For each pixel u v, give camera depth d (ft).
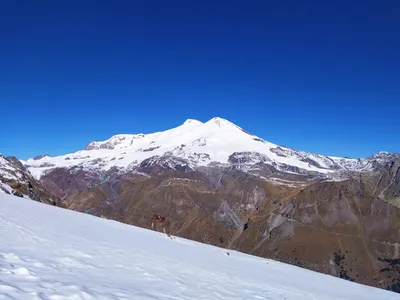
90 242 69.31
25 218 87.20
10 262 37.96
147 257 67.00
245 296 51.19
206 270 69.00
